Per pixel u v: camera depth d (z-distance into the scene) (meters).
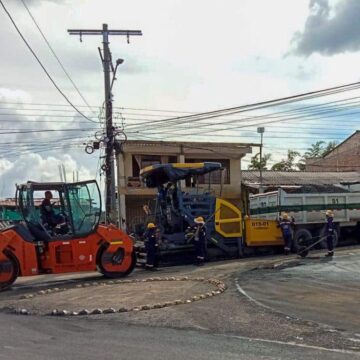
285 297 11.91
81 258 17.66
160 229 20.88
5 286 16.53
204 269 18.09
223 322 9.76
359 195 25.34
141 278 17.30
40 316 11.34
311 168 54.69
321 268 16.62
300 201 23.72
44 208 17.47
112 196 27.20
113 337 8.98
